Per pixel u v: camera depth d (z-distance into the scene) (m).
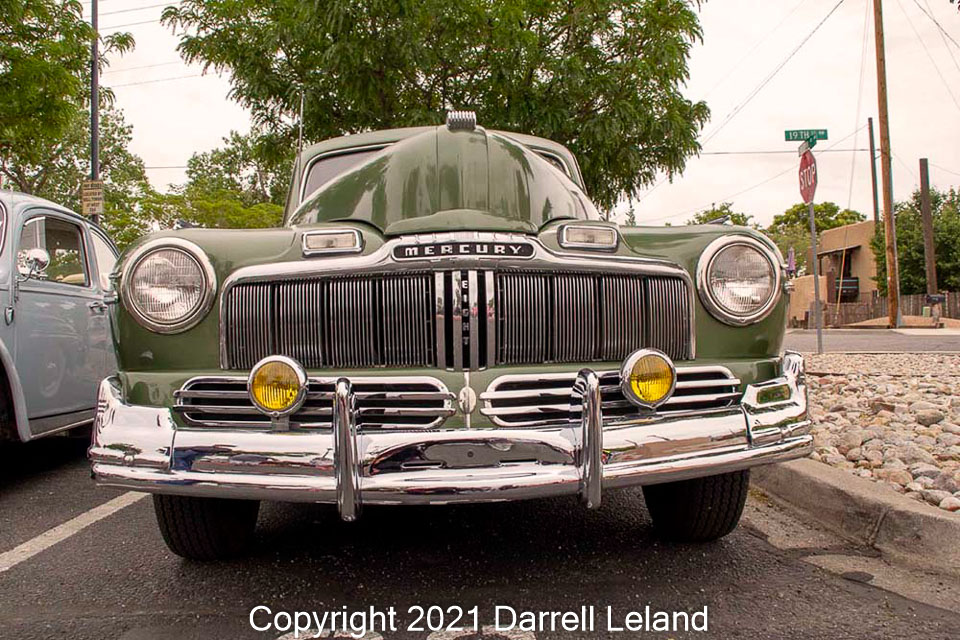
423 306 2.66
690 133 8.56
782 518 3.69
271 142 8.85
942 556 3.04
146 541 3.54
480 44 7.99
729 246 2.89
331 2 7.31
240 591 2.89
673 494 3.21
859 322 33.88
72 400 5.10
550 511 3.88
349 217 3.32
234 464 2.46
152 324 2.72
